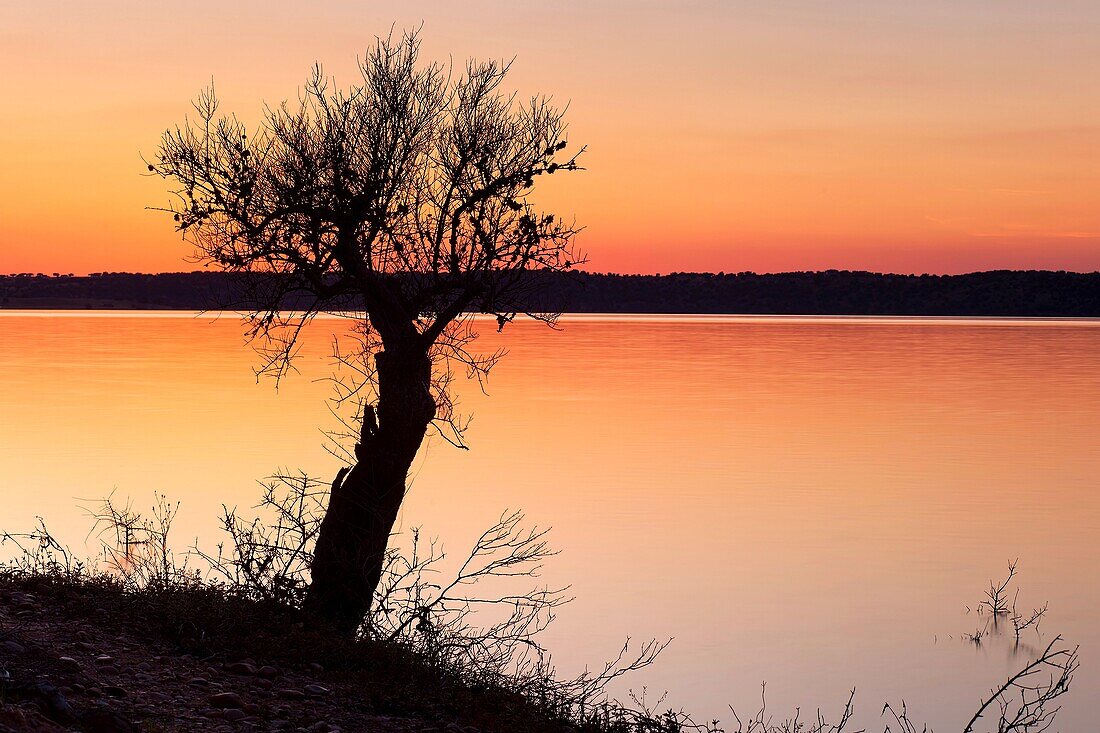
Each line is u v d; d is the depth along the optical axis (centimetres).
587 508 6247
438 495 6531
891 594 4394
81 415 10225
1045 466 8419
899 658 3431
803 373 18188
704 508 6391
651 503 6494
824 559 5078
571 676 2812
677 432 10219
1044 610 3866
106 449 7831
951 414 12088
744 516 6162
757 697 2892
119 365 17712
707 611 3934
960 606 4200
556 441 9506
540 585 4103
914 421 11350
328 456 7438
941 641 3653
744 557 5031
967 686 3111
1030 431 10619
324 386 13888
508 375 17125
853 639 3659
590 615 3738
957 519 6212
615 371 18275
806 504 6644
